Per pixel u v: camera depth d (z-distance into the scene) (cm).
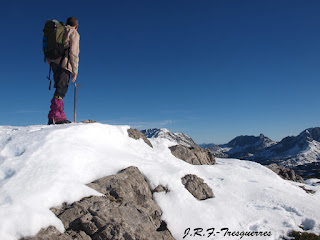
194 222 363
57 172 324
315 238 364
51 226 272
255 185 511
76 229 292
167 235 336
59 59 432
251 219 388
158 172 414
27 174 308
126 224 307
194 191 426
